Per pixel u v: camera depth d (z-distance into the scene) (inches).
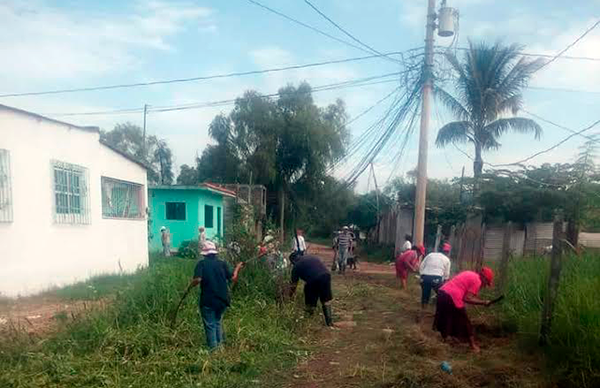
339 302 391.2
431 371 198.7
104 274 481.4
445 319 248.8
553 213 645.3
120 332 229.5
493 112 824.9
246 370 204.5
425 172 504.1
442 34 492.7
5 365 196.7
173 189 804.0
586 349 182.9
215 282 229.8
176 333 234.4
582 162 641.0
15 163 361.4
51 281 401.4
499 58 813.2
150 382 188.2
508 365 201.2
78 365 196.4
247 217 368.2
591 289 211.9
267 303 312.3
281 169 1242.6
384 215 1181.1
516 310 271.7
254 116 1192.2
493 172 734.5
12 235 357.1
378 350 241.8
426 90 499.2
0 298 343.6
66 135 426.6
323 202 1288.1
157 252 766.5
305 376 205.5
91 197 471.2
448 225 812.6
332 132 1233.4
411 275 559.5
